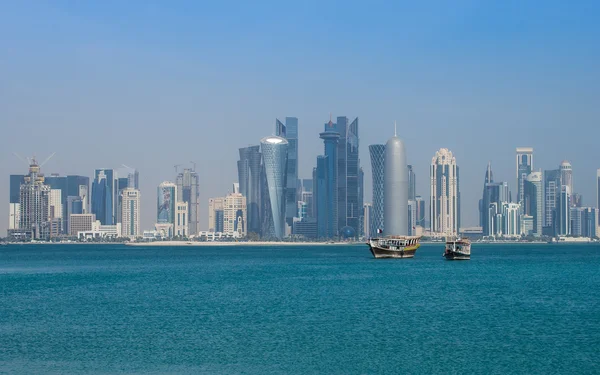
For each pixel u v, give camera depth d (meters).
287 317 127.50
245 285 195.12
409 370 86.69
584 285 191.75
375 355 94.50
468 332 111.25
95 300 157.38
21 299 160.62
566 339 105.38
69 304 149.62
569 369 87.31
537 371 86.38
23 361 91.25
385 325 118.06
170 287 190.62
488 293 168.38
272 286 190.88
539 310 136.62
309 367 88.06
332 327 116.25
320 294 167.00
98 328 116.25
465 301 151.62
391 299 155.38
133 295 168.38
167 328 115.75
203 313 133.50
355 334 109.50
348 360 91.69
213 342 103.31
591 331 112.00
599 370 86.75
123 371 86.06
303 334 109.62
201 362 90.50
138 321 123.62
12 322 123.44
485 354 95.06
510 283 198.50
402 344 101.50
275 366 88.50
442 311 135.25
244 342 103.25
